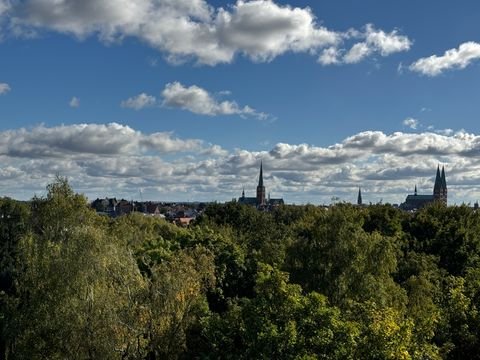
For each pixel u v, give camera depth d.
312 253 43.75
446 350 30.02
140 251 55.09
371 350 25.27
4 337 35.88
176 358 32.66
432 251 64.88
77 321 32.03
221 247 57.06
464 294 36.19
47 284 34.28
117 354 31.50
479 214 74.31
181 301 33.56
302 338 27.44
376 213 72.75
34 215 48.59
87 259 34.66
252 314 29.11
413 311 36.03
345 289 40.59
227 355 30.52
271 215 110.38
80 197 49.69
